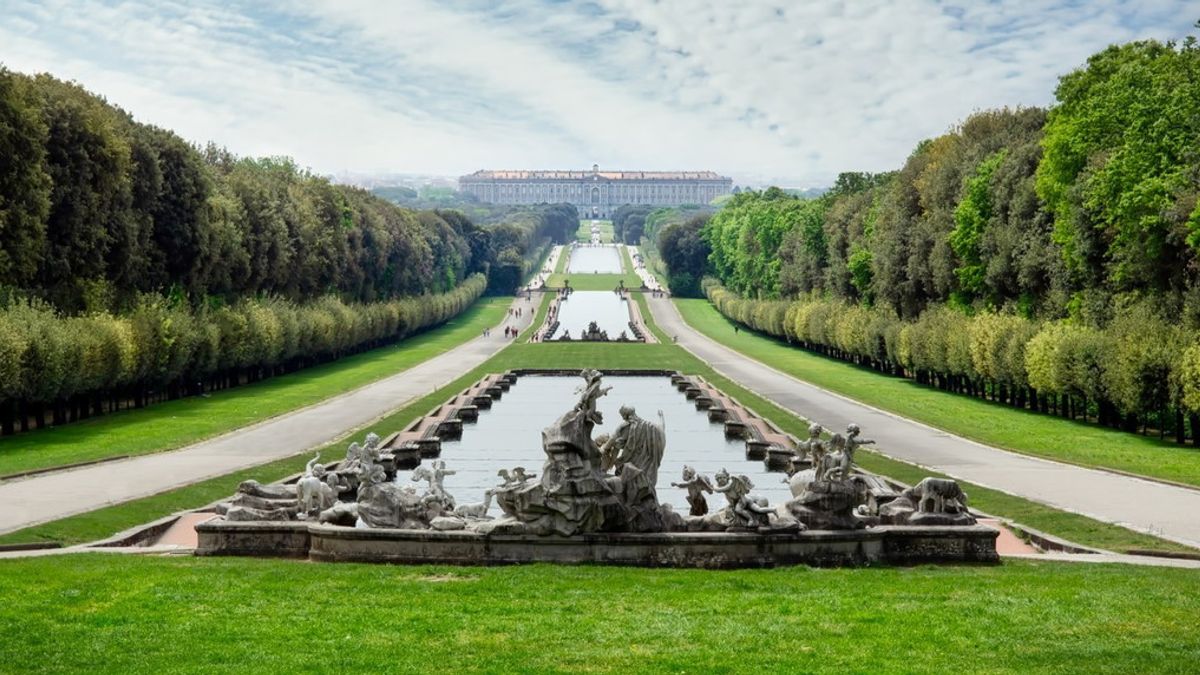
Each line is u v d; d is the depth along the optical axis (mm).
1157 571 38031
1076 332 97312
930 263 136375
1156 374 84438
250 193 145000
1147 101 93188
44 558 38875
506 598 32625
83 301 102500
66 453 74250
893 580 35781
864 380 141875
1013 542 47031
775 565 39031
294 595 32688
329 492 43969
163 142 117562
